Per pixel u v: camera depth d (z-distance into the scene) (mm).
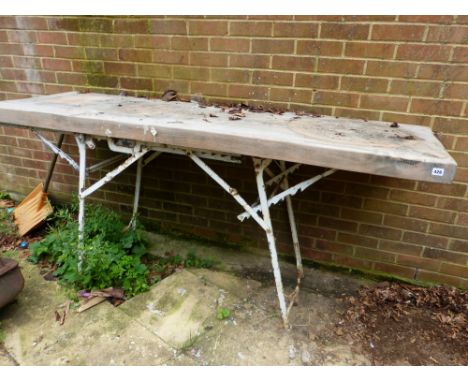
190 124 1651
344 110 2082
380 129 1771
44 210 2822
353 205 2268
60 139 2643
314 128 1716
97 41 2467
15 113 1916
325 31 1957
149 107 2104
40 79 2752
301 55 2047
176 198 2734
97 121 1719
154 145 1791
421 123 1972
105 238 2498
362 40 1913
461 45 1779
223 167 2484
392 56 1896
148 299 2121
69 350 1748
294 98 2154
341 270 2443
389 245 2287
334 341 1854
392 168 1295
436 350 1808
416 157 1272
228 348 1789
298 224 2441
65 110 1905
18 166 3217
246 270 2439
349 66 1985
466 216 2070
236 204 2561
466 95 1852
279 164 2145
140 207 2895
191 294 2174
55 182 3133
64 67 2641
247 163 2406
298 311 2055
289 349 1794
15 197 3340
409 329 1936
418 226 2186
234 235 2658
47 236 2594
